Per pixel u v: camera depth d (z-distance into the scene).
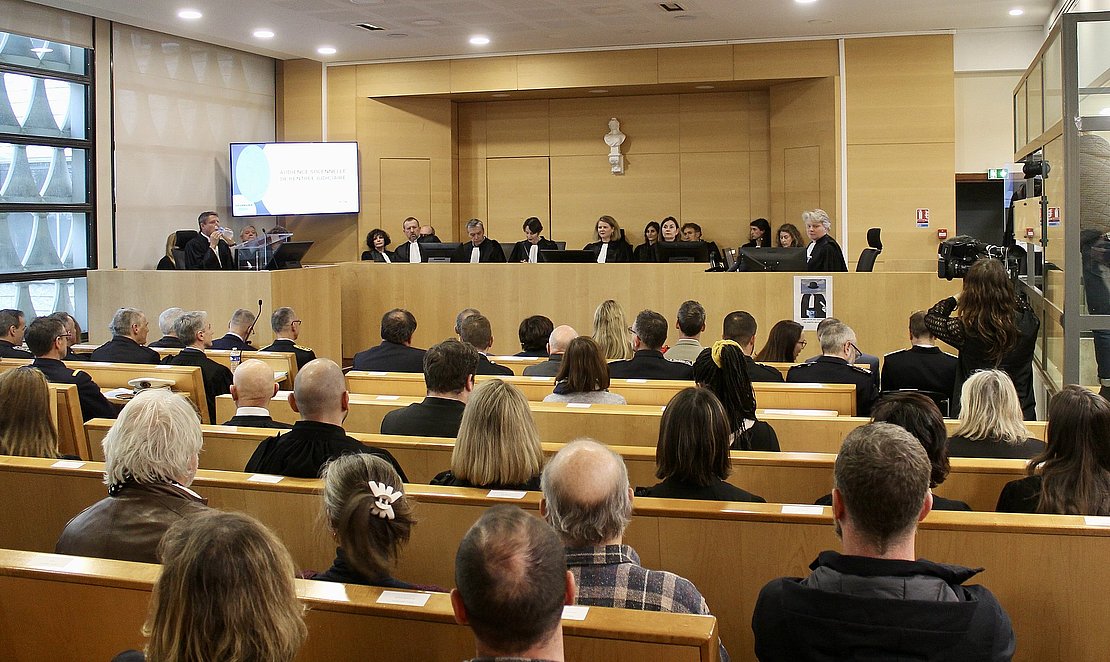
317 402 3.03
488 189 12.52
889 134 10.50
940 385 5.42
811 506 2.58
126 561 2.16
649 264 8.49
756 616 1.90
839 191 10.62
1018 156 7.51
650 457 3.35
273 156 11.42
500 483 2.74
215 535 1.49
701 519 2.55
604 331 5.55
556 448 3.41
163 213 10.47
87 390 4.68
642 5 9.10
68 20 9.23
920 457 1.84
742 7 9.22
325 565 2.85
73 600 2.05
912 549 1.87
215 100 11.14
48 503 3.10
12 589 2.09
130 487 2.41
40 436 3.38
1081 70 5.00
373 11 9.23
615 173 12.10
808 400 4.38
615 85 11.21
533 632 1.40
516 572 1.39
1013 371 5.05
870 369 5.99
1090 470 2.61
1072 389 2.68
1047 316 5.75
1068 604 2.36
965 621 1.72
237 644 1.43
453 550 2.69
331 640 1.92
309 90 12.07
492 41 10.76
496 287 9.12
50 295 9.30
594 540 2.02
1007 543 2.37
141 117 10.15
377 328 9.59
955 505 2.71
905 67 10.41
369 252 11.45
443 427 3.67
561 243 10.90
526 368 5.33
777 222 11.39
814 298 7.82
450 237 12.27
